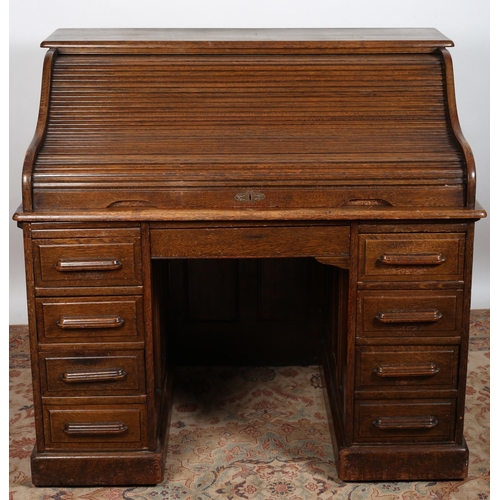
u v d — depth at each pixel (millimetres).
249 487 3516
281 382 4371
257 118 3426
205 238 3307
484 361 4496
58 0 4590
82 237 3285
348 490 3498
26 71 4668
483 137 4867
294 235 3314
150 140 3369
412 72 3500
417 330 3410
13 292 4965
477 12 4676
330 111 3445
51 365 3416
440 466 3531
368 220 3293
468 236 3320
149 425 3496
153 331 3484
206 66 3486
